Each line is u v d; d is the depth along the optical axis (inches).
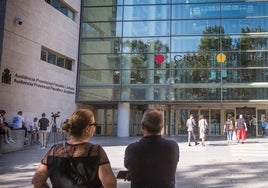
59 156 103.1
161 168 117.7
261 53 1138.0
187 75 1156.5
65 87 1104.2
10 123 781.9
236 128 859.4
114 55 1202.6
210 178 378.9
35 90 911.7
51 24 1001.5
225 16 1171.9
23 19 850.1
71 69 1175.6
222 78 1140.5
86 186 99.7
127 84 1180.5
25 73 861.2
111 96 1182.3
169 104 1210.6
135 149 120.7
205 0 1186.0
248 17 1161.4
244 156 581.0
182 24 1184.8
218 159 539.5
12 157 573.3
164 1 1203.9
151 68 1176.8
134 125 1252.5
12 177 391.2
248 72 1134.4
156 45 1185.4
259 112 1187.9
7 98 783.7
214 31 1168.8
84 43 1226.0
